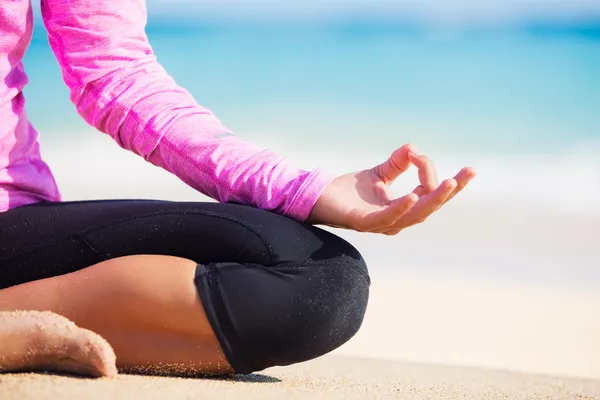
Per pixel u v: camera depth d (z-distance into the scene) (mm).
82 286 1759
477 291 4504
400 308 4152
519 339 3693
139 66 2039
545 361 3363
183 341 1762
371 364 2824
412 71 12023
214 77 12023
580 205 6594
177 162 1997
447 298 4359
